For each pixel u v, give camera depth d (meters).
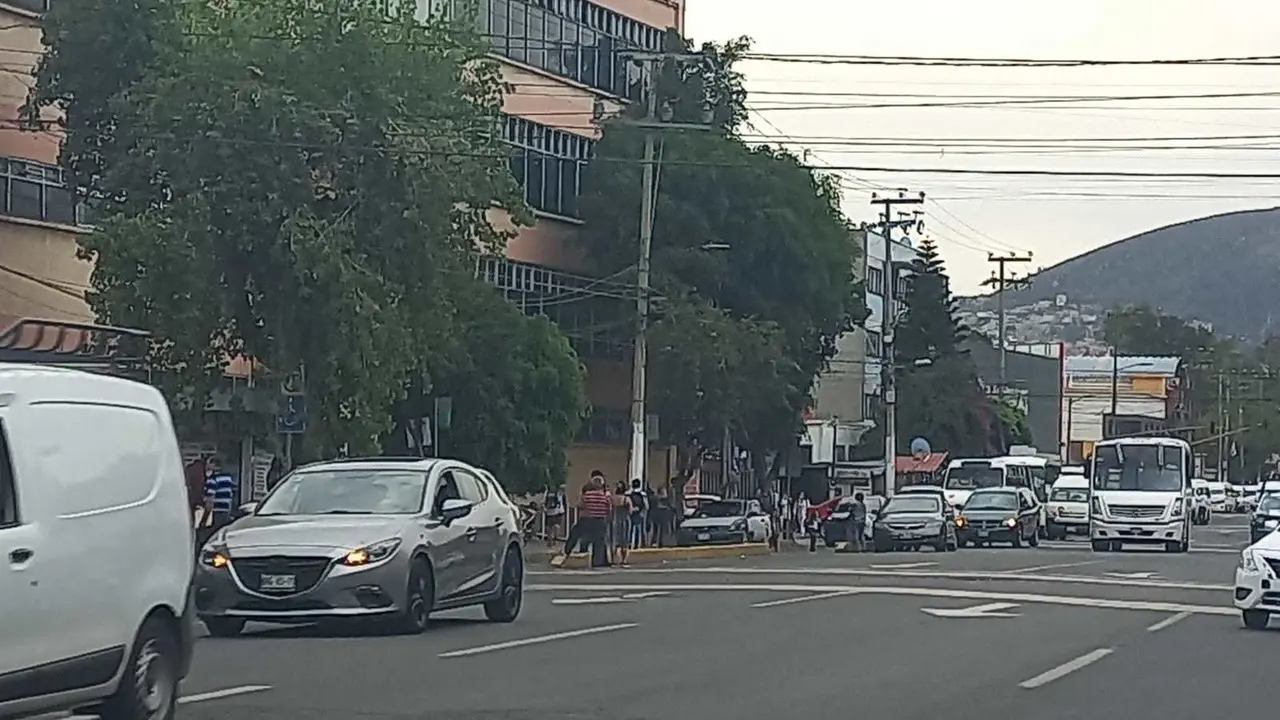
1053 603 26.17
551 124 53.91
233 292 29.02
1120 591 29.16
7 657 9.93
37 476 10.36
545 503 48.34
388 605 18.64
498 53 51.38
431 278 31.16
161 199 29.72
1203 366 130.38
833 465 67.31
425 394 42.78
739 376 49.72
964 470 66.31
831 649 18.91
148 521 11.52
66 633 10.49
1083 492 65.00
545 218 53.38
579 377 45.91
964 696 15.05
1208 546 55.94
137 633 11.32
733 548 47.28
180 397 29.91
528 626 21.00
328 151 29.47
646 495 46.22
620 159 52.03
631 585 29.98
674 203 51.72
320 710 13.25
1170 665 17.89
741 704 14.23
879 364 84.25
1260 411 127.94
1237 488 122.31
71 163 32.25
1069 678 16.56
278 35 30.14
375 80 30.41
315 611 18.33
